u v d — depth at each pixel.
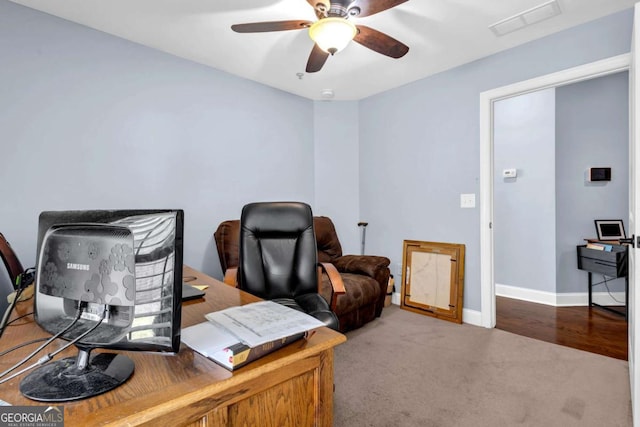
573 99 3.50
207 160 2.90
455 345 2.43
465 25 2.25
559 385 1.87
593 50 2.20
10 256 1.40
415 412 1.63
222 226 2.75
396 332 2.70
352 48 2.58
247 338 0.77
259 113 3.27
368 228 3.80
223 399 0.67
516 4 2.02
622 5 2.03
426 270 3.17
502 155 3.85
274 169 3.41
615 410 1.64
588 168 3.46
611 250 3.08
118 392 0.62
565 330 2.74
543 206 3.58
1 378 0.66
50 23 2.11
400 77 3.17
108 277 0.66
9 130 1.99
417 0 1.97
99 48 2.31
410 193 3.36
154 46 2.53
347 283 2.69
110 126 2.37
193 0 1.96
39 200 2.10
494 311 2.82
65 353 0.81
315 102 3.79
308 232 2.09
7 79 1.98
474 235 2.87
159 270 0.65
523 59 2.51
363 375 2.00
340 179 3.85
